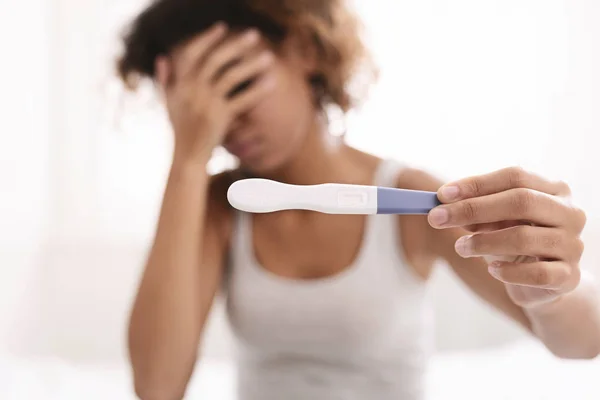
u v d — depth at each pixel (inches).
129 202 59.0
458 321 54.0
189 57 25.8
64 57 59.0
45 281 57.8
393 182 27.0
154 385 25.2
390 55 57.9
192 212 25.5
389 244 26.3
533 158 58.6
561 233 18.0
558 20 58.6
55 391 39.1
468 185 18.3
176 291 25.0
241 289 27.3
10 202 58.9
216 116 25.2
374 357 26.3
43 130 59.8
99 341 56.8
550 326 22.3
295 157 27.5
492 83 58.3
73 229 58.8
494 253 18.2
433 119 57.9
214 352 52.9
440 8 58.0
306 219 27.1
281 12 26.7
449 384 37.3
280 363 27.2
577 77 58.5
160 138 58.8
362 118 57.4
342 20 29.5
